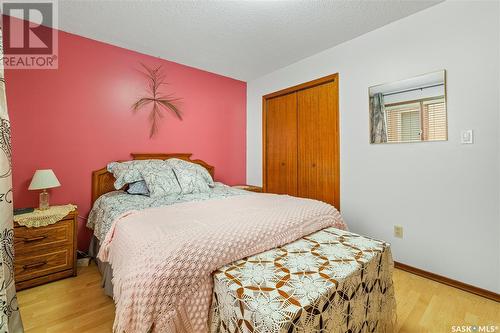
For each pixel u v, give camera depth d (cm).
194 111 328
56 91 229
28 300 168
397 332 140
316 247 133
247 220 140
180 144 315
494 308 162
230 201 204
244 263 114
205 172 284
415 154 208
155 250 108
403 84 214
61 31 231
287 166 331
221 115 358
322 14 209
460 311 159
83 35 241
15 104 209
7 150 121
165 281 95
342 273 106
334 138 273
